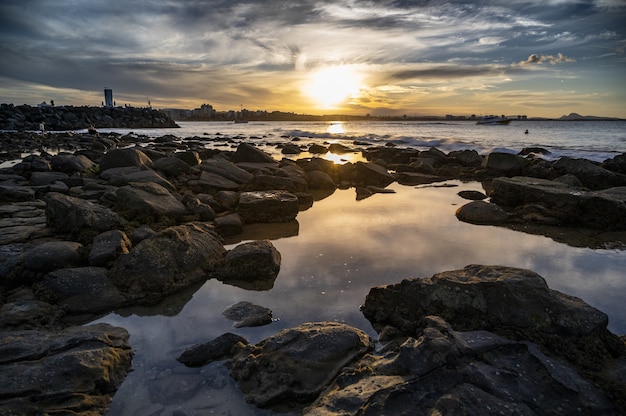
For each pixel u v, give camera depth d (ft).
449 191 55.93
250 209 38.37
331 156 105.40
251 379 15.16
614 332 18.69
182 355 16.58
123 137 150.51
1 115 218.38
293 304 21.68
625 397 12.69
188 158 65.72
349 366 15.58
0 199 39.29
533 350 14.62
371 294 20.65
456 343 14.29
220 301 22.09
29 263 22.53
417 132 219.00
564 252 30.14
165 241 25.00
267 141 160.76
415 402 12.28
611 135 174.50
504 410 11.60
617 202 36.78
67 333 17.12
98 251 24.31
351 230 35.53
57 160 58.95
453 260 27.99
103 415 13.55
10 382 13.55
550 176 61.21
